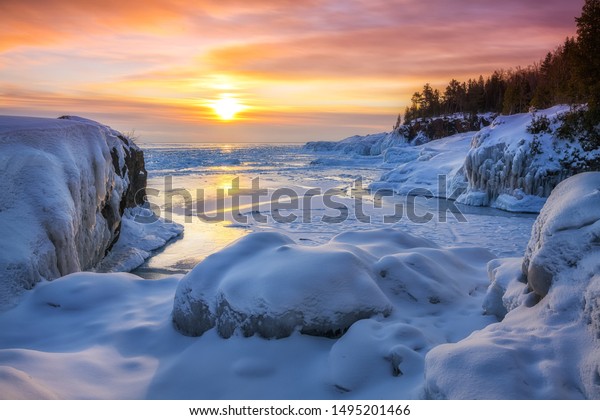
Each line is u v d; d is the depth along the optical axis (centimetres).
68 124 935
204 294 489
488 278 631
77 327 531
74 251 768
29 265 629
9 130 784
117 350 469
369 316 457
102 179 990
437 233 1591
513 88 5769
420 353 383
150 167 5081
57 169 796
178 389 394
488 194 2483
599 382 277
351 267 478
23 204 705
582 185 414
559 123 2364
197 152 10950
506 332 356
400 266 539
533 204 2208
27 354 409
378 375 373
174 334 493
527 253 452
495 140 2597
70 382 384
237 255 536
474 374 288
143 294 622
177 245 1341
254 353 421
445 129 7094
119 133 1435
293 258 487
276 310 434
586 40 2139
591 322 315
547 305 364
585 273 349
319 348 427
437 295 524
